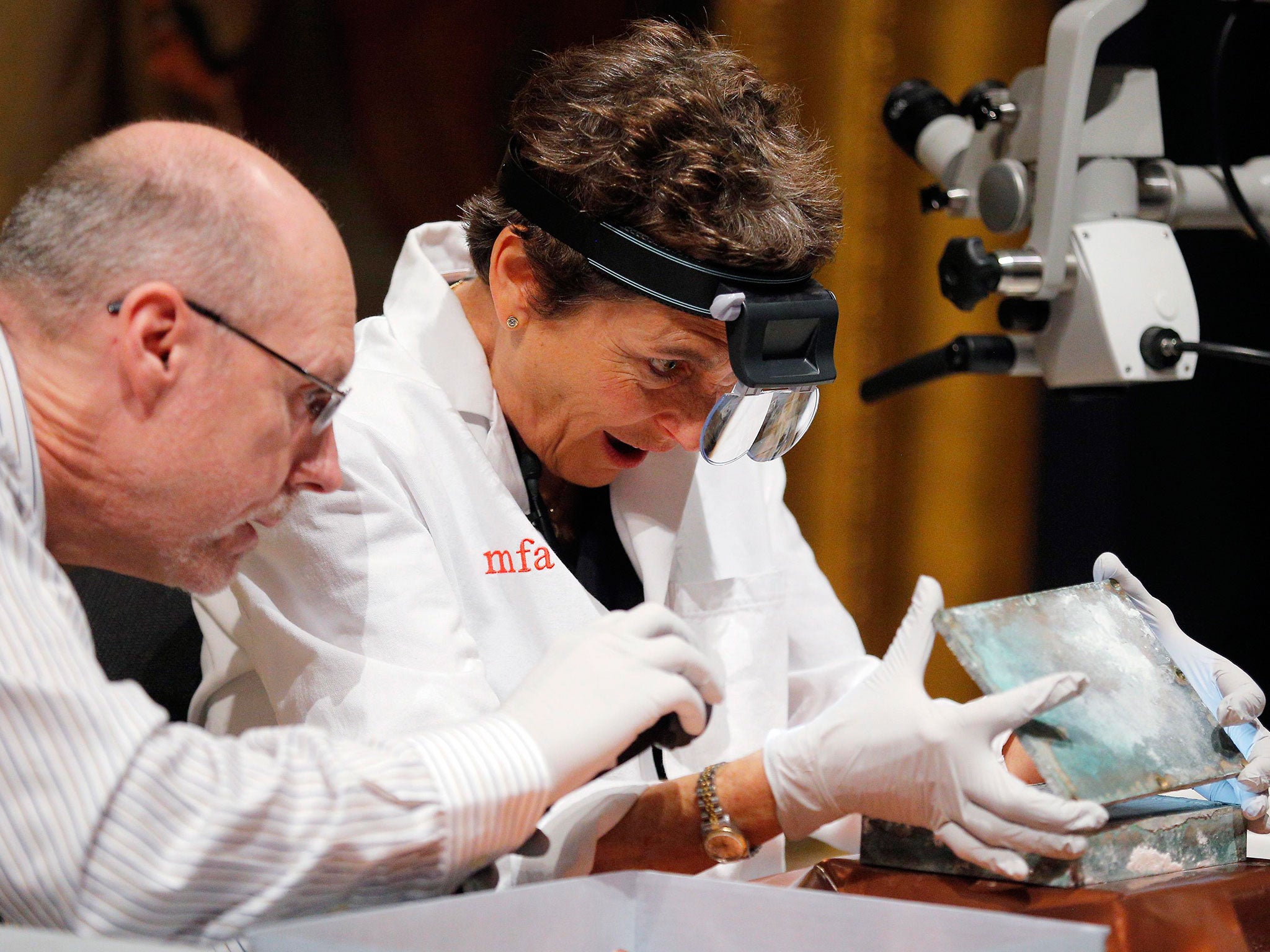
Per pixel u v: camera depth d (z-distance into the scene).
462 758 2.73
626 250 3.40
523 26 8.53
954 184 5.36
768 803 3.24
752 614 4.48
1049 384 5.11
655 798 3.41
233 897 2.53
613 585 4.43
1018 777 3.54
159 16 8.23
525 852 2.95
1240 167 5.21
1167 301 4.83
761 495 4.68
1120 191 4.96
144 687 4.25
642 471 4.33
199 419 2.81
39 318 2.78
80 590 4.29
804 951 2.48
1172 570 8.16
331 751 2.70
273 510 3.10
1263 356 4.62
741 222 3.36
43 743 2.42
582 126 3.48
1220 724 3.06
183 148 2.84
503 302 3.80
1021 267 4.79
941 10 8.59
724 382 3.56
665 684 2.93
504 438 4.03
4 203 8.28
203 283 2.76
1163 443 8.13
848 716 3.07
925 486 9.06
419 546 3.65
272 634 3.55
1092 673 3.00
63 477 2.84
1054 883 2.79
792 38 8.59
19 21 8.12
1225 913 2.72
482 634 3.97
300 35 8.36
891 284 8.88
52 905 2.44
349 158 8.54
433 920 2.36
